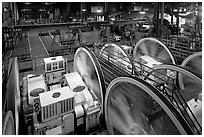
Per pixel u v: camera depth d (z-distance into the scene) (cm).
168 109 538
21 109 971
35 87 974
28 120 862
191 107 1038
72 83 1067
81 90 980
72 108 805
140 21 2480
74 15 4741
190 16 2969
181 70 1061
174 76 1445
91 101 899
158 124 771
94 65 1010
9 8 1959
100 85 957
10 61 1056
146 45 1944
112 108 923
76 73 1223
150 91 601
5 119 484
